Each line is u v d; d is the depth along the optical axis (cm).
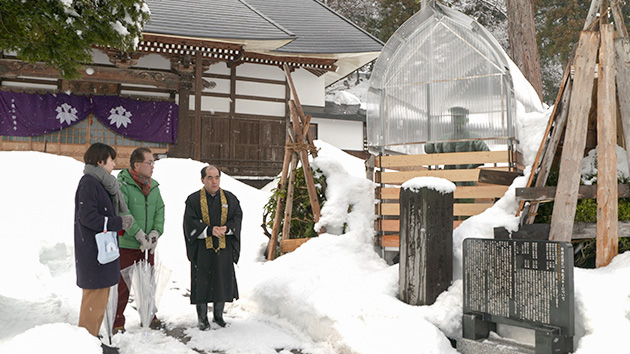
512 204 492
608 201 442
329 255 567
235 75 1866
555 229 455
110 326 414
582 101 462
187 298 594
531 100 714
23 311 496
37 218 793
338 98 2170
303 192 688
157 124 1745
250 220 962
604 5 475
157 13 1720
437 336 383
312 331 454
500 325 408
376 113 620
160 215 499
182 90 1756
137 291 468
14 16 563
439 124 589
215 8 1906
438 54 595
